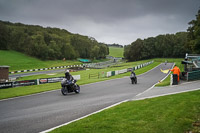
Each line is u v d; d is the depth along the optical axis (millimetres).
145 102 8469
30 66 64750
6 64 62438
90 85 18734
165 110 6621
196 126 4988
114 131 4879
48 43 101375
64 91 12688
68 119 6660
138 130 4879
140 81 21312
